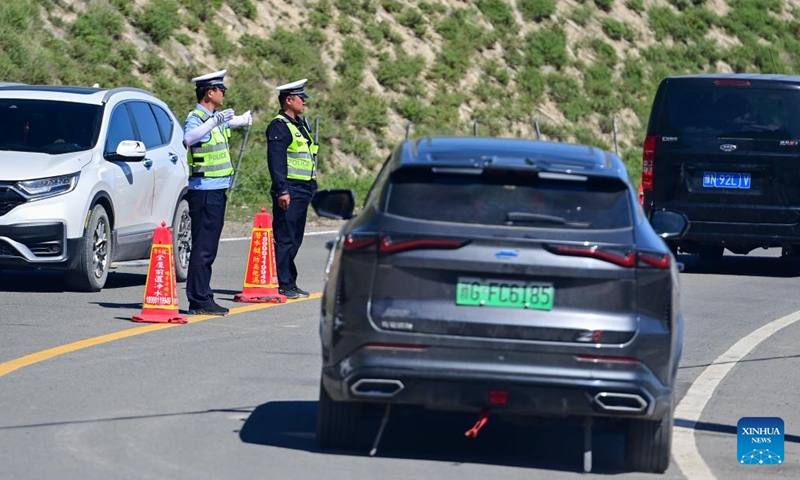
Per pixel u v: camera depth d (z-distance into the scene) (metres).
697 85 53.75
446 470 21.14
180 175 47.62
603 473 21.50
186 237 47.88
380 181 22.27
